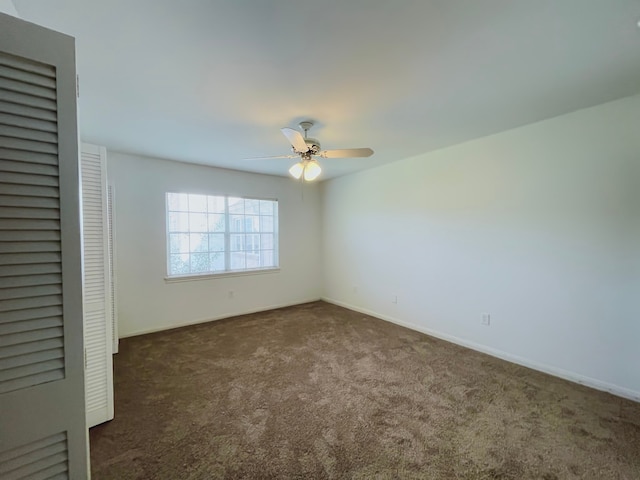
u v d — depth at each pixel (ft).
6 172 2.41
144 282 12.03
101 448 5.53
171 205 12.92
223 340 11.18
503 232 9.41
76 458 2.81
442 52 5.02
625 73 5.78
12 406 2.49
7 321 2.46
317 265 17.65
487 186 9.77
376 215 14.11
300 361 9.36
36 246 2.56
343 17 4.14
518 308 9.14
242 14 4.07
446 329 11.21
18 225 2.48
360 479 4.85
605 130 7.30
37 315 2.59
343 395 7.38
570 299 8.06
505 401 7.08
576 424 6.20
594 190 7.55
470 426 6.16
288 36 4.56
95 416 6.16
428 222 11.75
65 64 2.64
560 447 5.54
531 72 5.71
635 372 7.07
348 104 7.04
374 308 14.37
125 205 11.54
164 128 8.60
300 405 6.95
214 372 8.62
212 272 13.92
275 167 13.78
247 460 5.26
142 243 11.94
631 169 7.00
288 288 16.49
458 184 10.62
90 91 6.33
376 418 6.45
